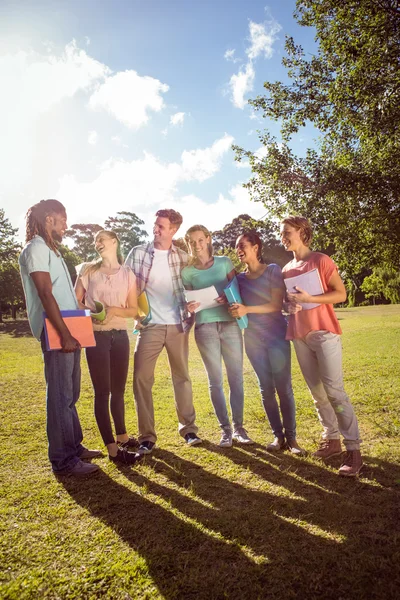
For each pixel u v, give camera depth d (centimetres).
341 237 980
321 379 333
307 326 339
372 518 247
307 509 261
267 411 374
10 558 217
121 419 379
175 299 389
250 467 330
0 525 248
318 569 202
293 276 355
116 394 375
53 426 321
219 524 244
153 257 387
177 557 214
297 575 198
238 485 298
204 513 258
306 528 238
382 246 980
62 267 330
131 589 192
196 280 402
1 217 4081
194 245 400
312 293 336
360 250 995
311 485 296
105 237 357
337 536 229
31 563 212
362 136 967
